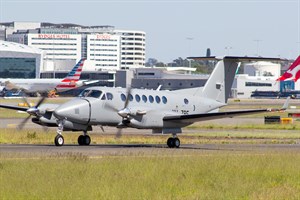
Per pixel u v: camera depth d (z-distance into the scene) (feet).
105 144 417.28
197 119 396.37
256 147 410.93
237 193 224.12
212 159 307.17
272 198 216.74
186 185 236.63
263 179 257.14
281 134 558.97
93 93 391.65
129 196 212.64
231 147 407.44
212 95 431.02
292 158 318.65
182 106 411.34
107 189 220.43
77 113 382.22
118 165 276.82
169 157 314.14
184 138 493.36
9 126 606.14
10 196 209.15
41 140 434.71
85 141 399.24
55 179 238.89
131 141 446.19
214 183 242.99
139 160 295.48
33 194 212.02
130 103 393.29
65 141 429.38
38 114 381.81
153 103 399.03
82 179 240.12
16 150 349.41
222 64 434.30
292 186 241.96
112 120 393.29
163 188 228.84
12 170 258.37
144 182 238.07
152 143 437.17
